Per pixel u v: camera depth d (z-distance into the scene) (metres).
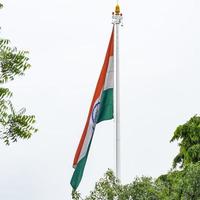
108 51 31.23
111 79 31.09
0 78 10.03
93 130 30.23
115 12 31.62
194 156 30.84
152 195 23.41
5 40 10.09
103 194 23.36
